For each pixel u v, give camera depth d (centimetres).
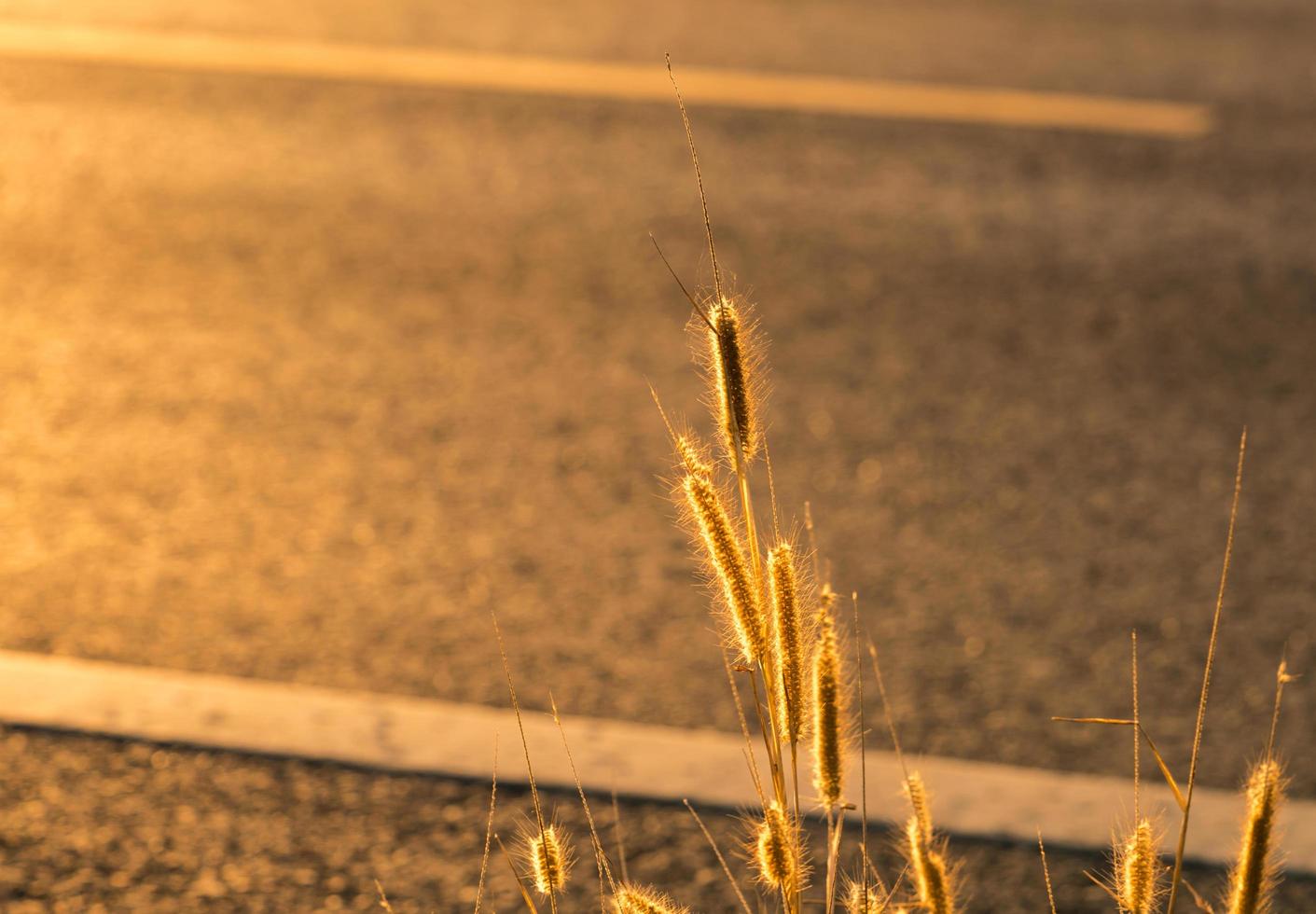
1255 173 636
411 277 525
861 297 530
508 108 662
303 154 608
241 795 285
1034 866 277
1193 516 415
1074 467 437
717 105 676
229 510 394
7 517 385
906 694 334
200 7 763
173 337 479
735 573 159
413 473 418
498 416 449
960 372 486
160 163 592
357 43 724
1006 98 700
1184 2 851
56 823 275
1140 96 709
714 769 301
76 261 519
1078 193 613
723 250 557
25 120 619
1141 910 160
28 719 303
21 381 449
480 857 273
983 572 386
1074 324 518
